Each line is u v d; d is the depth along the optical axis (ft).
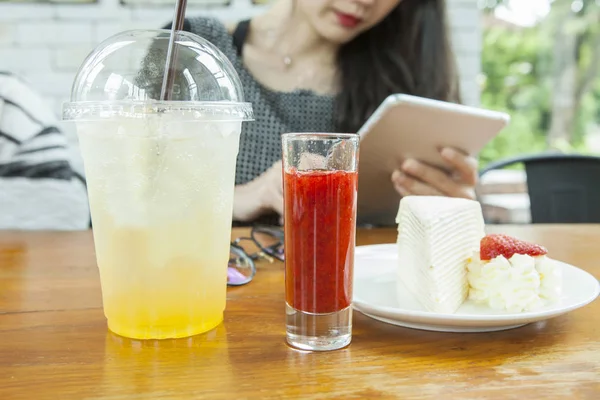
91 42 4.33
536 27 9.38
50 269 1.80
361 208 2.65
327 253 1.24
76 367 1.19
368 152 2.22
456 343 1.29
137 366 1.19
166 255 1.27
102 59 1.32
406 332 1.34
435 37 3.60
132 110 1.21
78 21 4.30
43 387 1.12
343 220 1.25
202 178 1.27
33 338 1.31
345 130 3.57
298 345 1.26
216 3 4.36
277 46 3.70
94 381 1.14
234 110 1.29
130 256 1.27
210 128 1.26
